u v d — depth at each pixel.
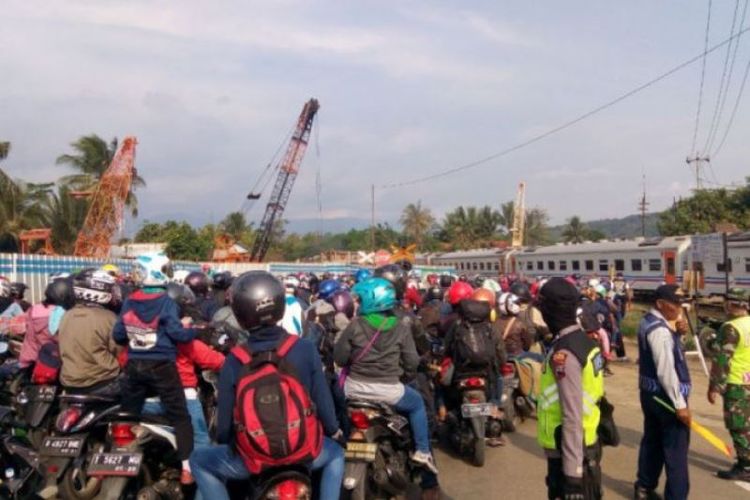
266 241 58.59
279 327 3.67
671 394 5.21
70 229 43.31
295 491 3.38
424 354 6.86
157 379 4.92
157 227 53.94
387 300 5.44
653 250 35.28
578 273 41.28
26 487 5.29
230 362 3.54
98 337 5.29
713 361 6.56
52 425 5.87
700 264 31.36
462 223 91.31
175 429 5.00
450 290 8.22
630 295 27.12
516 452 7.53
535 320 9.17
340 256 56.91
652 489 5.77
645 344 5.49
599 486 3.97
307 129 58.91
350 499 4.90
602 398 4.11
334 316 7.62
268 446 3.30
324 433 3.80
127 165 44.31
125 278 11.36
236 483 3.78
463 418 7.08
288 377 3.44
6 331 7.88
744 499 5.87
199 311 7.59
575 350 3.83
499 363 7.19
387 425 5.25
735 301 6.48
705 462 7.00
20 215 37.25
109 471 4.55
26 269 16.67
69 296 6.41
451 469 6.92
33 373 6.00
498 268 49.81
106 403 5.15
